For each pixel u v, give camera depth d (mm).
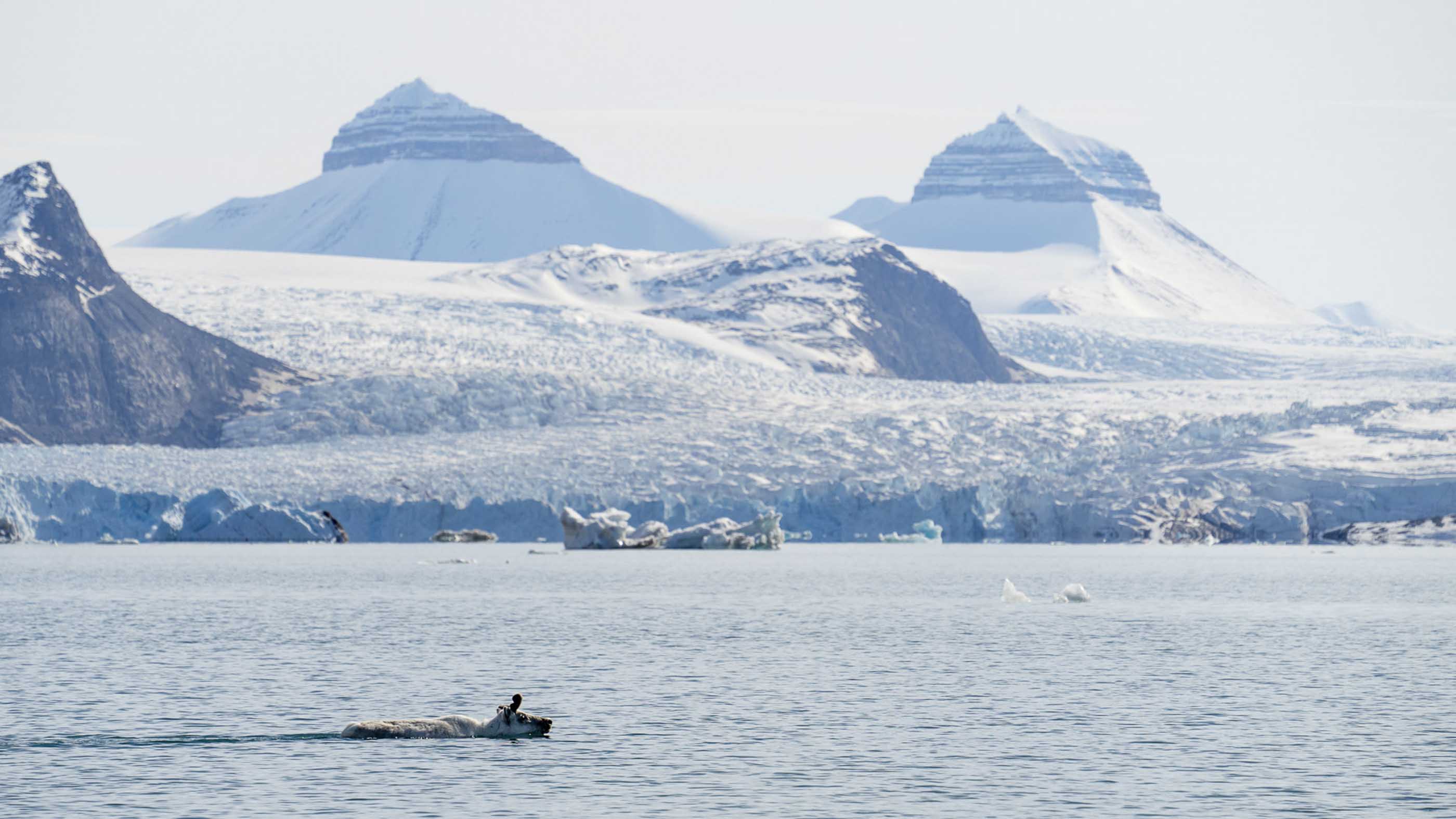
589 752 149125
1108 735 159375
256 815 124125
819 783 136250
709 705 178875
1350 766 143500
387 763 143750
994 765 144250
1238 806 128000
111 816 123812
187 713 171375
